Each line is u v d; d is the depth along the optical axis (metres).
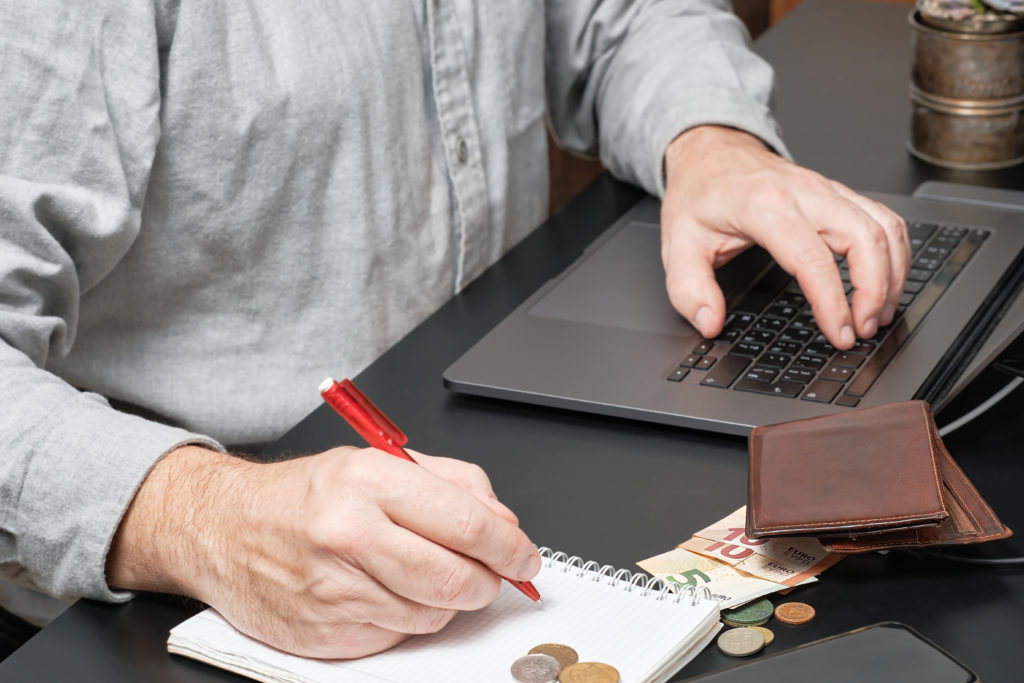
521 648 0.56
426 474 0.57
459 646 0.57
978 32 1.11
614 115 1.21
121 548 0.65
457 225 1.13
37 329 0.79
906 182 1.15
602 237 1.05
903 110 1.33
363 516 0.55
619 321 0.89
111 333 0.96
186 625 0.61
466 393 0.82
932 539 0.59
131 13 0.84
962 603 0.57
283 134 0.95
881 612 0.57
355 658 0.57
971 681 0.49
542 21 1.22
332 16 0.98
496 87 1.15
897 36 1.56
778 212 0.87
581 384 0.80
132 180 0.85
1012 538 0.62
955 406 0.76
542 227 1.13
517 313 0.92
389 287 1.06
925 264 0.93
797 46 1.56
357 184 1.01
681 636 0.55
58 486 0.66
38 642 0.62
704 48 1.19
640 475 0.72
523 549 0.57
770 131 1.09
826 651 0.52
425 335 0.94
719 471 0.72
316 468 0.60
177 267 0.95
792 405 0.75
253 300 0.99
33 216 0.78
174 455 0.67
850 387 0.77
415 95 1.07
